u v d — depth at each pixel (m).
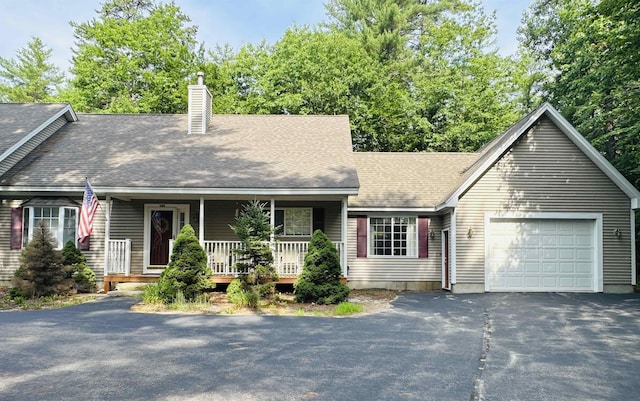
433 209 16.86
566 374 6.57
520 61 30.98
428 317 11.09
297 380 6.12
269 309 11.88
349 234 17.31
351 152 17.05
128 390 5.68
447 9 36.22
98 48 31.09
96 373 6.36
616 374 6.59
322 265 12.92
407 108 29.25
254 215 13.30
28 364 6.77
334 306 12.52
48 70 48.00
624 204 15.87
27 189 14.64
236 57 35.91
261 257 12.89
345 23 36.06
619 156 19.84
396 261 17.28
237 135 18.34
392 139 29.81
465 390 5.82
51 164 15.72
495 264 15.92
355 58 29.98
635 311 11.94
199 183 14.41
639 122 17.50
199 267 12.60
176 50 31.72
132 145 17.20
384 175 18.77
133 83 30.75
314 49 29.92
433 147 28.95
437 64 32.47
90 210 14.05
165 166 15.59
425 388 5.87
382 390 5.77
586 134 21.20
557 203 15.87
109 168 15.42
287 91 29.94
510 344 8.34
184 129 18.78
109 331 9.10
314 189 14.26
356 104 29.28
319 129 19.09
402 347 8.03
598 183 15.91
